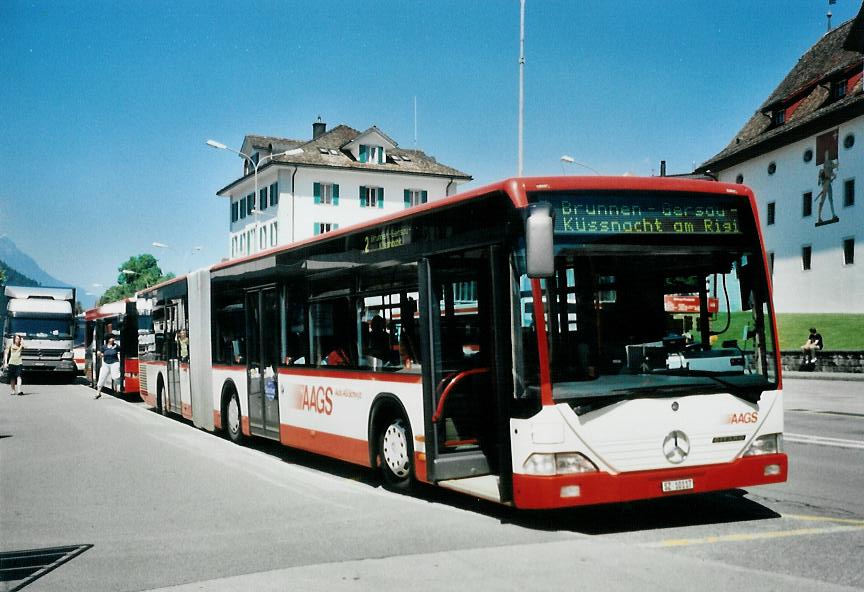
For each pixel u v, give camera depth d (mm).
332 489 10305
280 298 13195
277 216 71438
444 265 8867
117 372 30188
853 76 44969
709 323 7914
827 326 43250
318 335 11789
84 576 6531
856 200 43531
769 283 8180
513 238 7691
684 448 7637
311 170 72000
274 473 11727
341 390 11047
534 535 7516
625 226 7809
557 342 7457
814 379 34406
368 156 74875
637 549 6902
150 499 9773
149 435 16750
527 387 7496
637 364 7637
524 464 7465
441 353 8867
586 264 7645
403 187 75750
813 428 16234
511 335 7703
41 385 38406
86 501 9688
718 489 7703
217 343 16438
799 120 48469
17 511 9148
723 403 7789
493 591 5770
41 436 16531
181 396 19078
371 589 5914
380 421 10250
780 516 8188
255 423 14289
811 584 5816
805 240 48031
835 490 9586
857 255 43688
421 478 9125
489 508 8914
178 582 6285
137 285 144375
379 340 10078
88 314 39094
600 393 7461
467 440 8883
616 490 7391
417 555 6848
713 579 5961
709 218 8062
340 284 11125
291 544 7402
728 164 55906
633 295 7723
